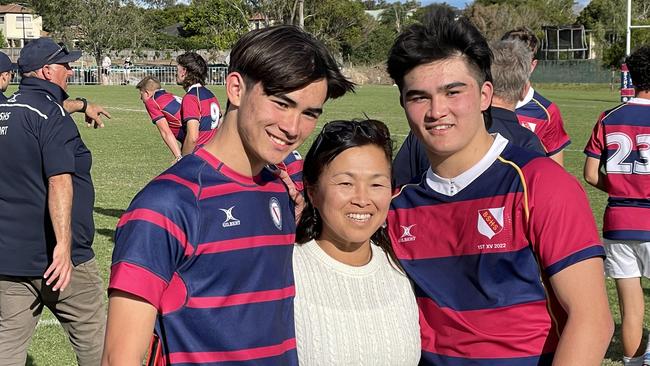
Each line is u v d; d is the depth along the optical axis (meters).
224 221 2.39
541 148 3.93
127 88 50.97
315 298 2.65
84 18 68.62
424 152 3.43
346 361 2.62
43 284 4.45
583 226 2.46
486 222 2.60
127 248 2.27
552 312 2.55
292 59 2.32
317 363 2.62
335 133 2.65
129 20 71.56
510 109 4.11
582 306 2.41
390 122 23.97
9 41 90.56
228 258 2.39
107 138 20.02
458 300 2.68
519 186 2.55
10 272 4.33
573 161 15.64
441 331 2.72
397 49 2.64
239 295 2.41
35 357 5.45
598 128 5.36
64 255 4.32
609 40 64.56
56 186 4.31
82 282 4.59
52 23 70.38
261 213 2.49
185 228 2.33
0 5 99.94
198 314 2.35
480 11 53.81
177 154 9.31
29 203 4.32
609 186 5.27
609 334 2.43
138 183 12.91
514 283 2.57
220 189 2.42
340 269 2.71
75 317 4.62
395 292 2.76
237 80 2.41
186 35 82.19
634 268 5.21
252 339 2.43
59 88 4.57
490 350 2.61
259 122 2.38
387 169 2.68
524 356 2.57
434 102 2.59
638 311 5.21
